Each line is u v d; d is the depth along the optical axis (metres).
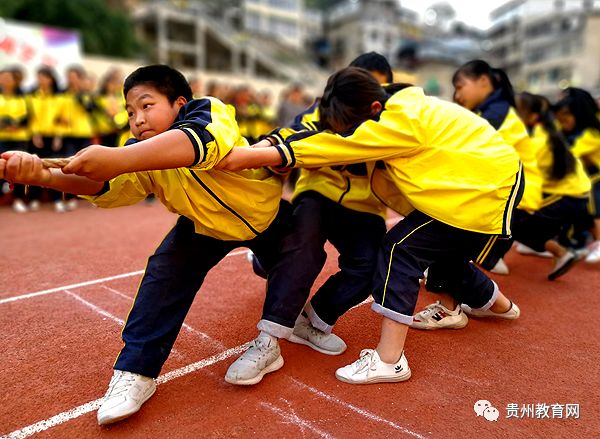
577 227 4.15
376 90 2.11
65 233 5.06
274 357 2.18
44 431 1.83
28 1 17.92
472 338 2.60
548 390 2.12
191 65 28.72
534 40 33.06
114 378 1.92
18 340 2.58
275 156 1.89
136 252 4.30
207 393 2.06
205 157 1.68
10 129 6.36
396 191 2.30
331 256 4.09
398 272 2.10
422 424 1.87
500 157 2.09
